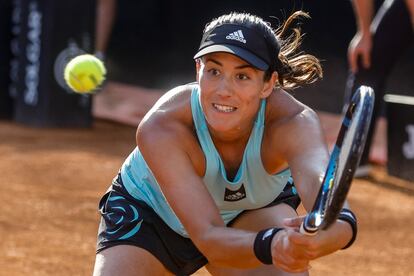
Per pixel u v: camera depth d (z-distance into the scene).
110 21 40.16
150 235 11.92
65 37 35.66
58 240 19.94
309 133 10.76
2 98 38.47
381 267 19.14
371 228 22.48
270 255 9.35
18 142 32.44
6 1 38.00
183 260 12.21
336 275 18.34
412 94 36.06
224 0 43.00
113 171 27.95
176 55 45.94
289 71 11.23
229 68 10.16
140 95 44.84
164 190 10.66
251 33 10.22
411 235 21.89
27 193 24.28
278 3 40.25
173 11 45.84
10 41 38.34
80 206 23.11
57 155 30.02
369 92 8.43
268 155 11.09
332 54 38.31
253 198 11.77
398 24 26.55
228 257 9.91
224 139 10.91
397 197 26.23
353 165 8.05
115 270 11.59
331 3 38.28
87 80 14.89
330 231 9.13
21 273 17.42
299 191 10.33
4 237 19.91
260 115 10.98
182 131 10.85
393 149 28.75
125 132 36.38
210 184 11.38
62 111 36.22
